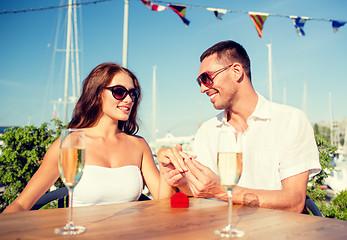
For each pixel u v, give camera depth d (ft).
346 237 3.07
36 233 3.02
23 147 12.08
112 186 7.09
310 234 3.16
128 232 3.13
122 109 7.77
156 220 3.67
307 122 7.25
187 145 84.94
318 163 6.81
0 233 3.00
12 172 11.91
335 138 121.19
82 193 6.88
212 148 8.71
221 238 2.97
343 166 24.70
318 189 12.60
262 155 7.55
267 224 3.55
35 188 6.31
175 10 14.85
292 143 7.06
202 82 8.10
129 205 4.62
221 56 7.82
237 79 7.79
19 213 3.92
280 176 7.32
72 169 3.46
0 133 13.69
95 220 3.61
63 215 3.84
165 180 6.05
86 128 8.00
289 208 5.51
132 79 8.33
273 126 7.53
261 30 15.38
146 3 14.66
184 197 4.50
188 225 3.45
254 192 5.22
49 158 6.60
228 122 8.62
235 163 3.61
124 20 21.21
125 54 21.12
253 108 7.95
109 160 7.63
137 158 8.21
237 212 4.20
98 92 7.80
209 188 4.88
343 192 12.79
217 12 15.05
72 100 56.08
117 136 8.23
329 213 12.30
